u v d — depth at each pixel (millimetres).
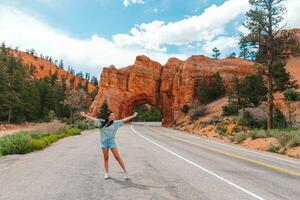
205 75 75312
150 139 26250
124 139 25141
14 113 81375
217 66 77125
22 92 84000
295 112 41281
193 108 63656
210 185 8336
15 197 6641
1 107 76938
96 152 15336
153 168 10852
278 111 37406
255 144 25641
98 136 29031
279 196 7488
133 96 83938
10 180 8383
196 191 7555
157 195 7012
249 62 78875
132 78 84000
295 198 7375
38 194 6891
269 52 34312
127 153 15234
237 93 50719
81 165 11086
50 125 29547
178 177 9312
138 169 10516
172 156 14656
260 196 7367
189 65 76688
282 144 22438
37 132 26219
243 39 34594
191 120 59719
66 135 28719
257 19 33656
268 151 22141
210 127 45312
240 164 13141
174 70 85250
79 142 21734
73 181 8312
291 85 49531
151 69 85812
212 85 68062
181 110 74000
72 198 6586
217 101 63438
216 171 10773
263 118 37594
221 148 21328
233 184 8625
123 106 84000
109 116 8766
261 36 34094
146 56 86562
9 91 79250
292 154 19688
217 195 7246
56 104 100688
